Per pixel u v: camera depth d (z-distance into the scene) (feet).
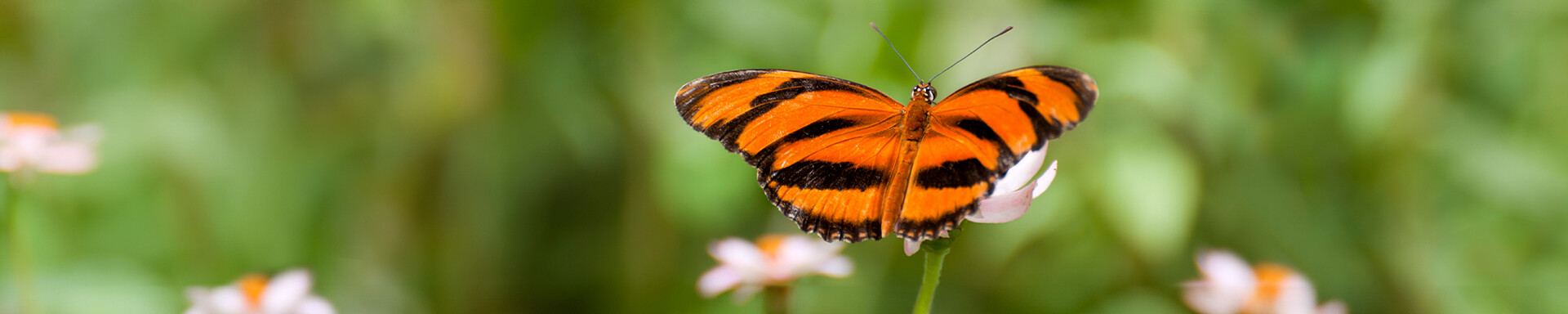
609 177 3.70
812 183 2.45
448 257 3.70
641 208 3.64
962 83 3.26
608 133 3.63
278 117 3.81
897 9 3.37
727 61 3.68
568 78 3.58
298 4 3.64
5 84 3.76
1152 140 3.26
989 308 3.69
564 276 3.77
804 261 2.73
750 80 2.45
